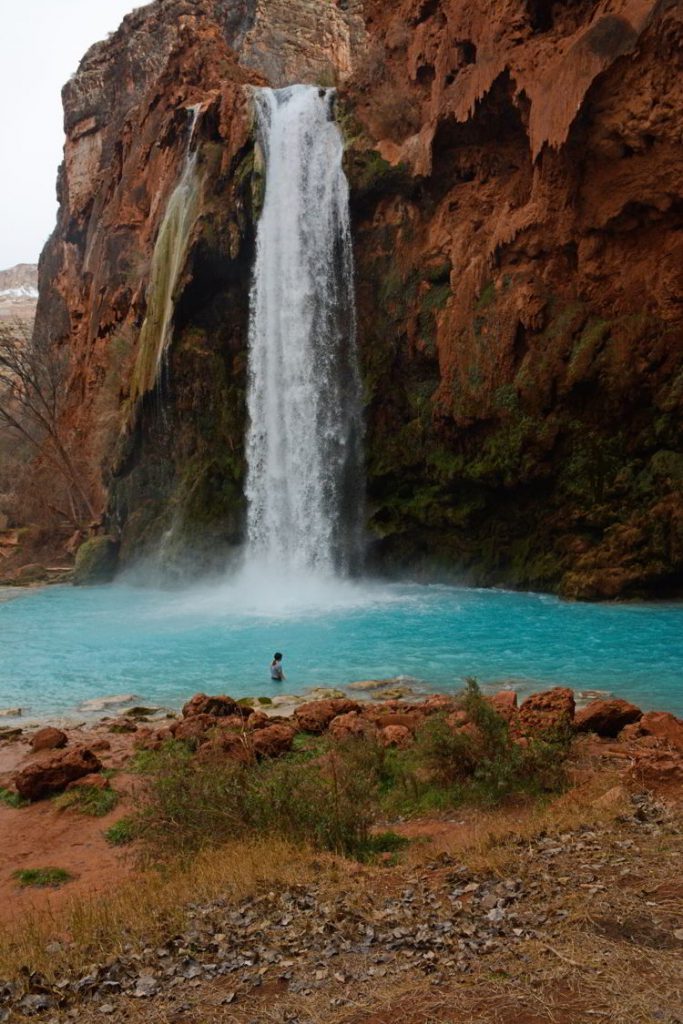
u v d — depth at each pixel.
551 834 6.39
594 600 21.94
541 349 23.45
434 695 11.84
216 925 5.26
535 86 23.00
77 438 45.47
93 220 57.66
